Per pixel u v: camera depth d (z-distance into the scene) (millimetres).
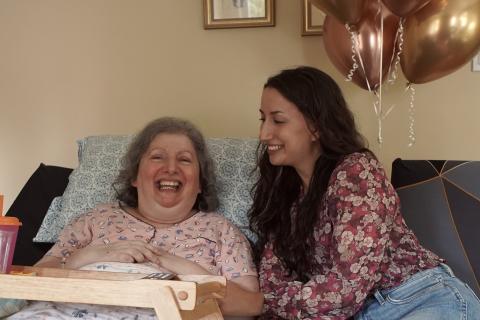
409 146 2672
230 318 1760
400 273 1700
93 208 2115
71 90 2975
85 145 2414
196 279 1380
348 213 1623
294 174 1896
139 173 1990
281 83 1770
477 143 2738
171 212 1957
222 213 2129
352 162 1687
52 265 1861
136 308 1450
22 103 3010
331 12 2096
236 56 2850
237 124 2877
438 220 2064
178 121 2064
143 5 2895
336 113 1767
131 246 1769
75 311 1426
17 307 1458
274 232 1895
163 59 2902
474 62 2703
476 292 1929
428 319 1586
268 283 1829
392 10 2055
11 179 3037
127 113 2945
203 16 2838
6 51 3002
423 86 2746
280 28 2807
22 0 2975
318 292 1619
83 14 2938
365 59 2254
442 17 2041
